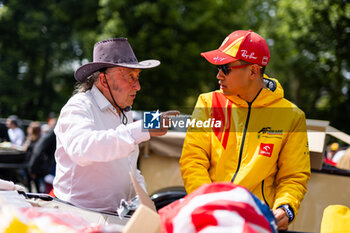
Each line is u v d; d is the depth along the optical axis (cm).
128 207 212
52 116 1005
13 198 198
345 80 1631
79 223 171
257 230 142
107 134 204
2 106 2055
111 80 240
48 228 149
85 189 235
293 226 358
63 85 2152
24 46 2006
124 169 246
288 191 221
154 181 403
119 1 1656
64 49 2053
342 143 758
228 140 232
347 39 1362
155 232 158
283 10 1513
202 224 143
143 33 1628
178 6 1719
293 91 1841
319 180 356
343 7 1319
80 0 1934
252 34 233
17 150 779
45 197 224
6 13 1930
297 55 1678
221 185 158
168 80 1731
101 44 243
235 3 1983
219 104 241
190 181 226
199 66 1748
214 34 1794
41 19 1953
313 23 1385
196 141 237
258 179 226
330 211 184
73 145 206
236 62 229
